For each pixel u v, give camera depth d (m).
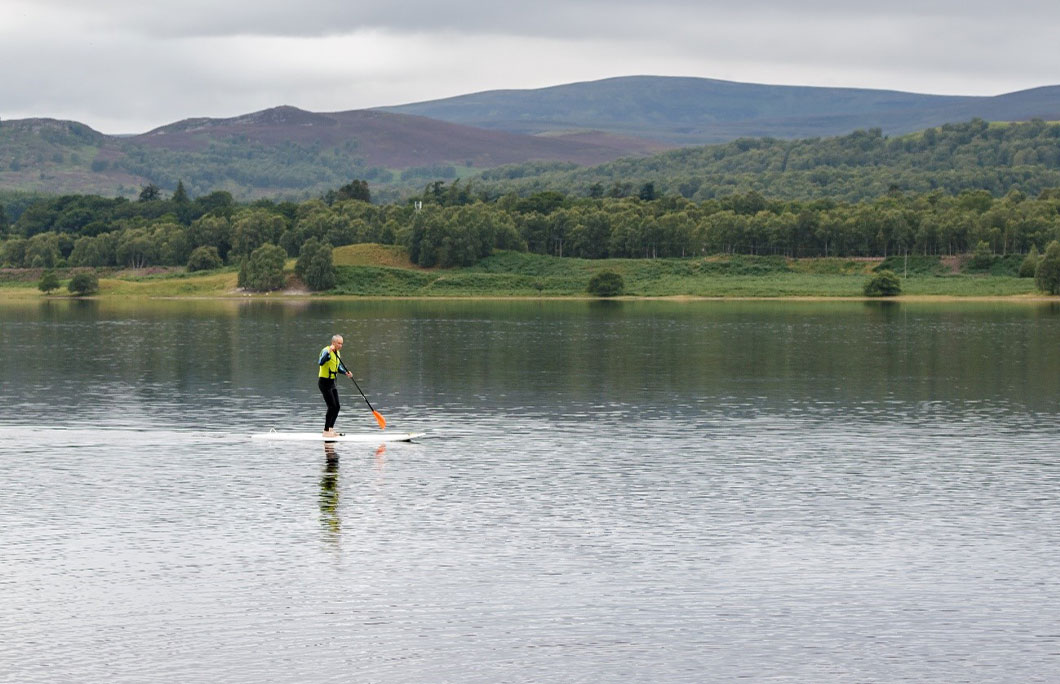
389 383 80.06
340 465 46.78
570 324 162.88
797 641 27.00
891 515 38.09
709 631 27.56
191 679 24.83
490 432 56.16
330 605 29.16
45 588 30.33
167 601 29.41
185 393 73.56
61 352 108.88
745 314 193.25
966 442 52.97
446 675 25.14
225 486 42.53
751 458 48.62
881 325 156.88
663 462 47.66
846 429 57.19
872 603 29.38
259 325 161.12
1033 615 28.53
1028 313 192.12
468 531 35.97
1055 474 45.03
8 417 61.66
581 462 47.56
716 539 35.03
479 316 189.62
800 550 33.91
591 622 28.11
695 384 79.06
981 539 35.12
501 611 28.80
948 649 26.52
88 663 25.61
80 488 42.12
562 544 34.50
